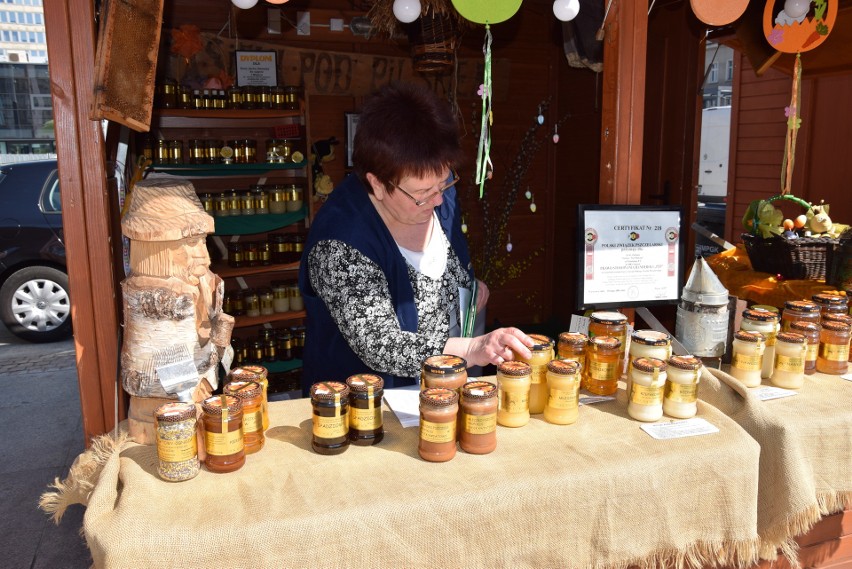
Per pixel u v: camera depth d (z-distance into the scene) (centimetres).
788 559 148
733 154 597
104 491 110
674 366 146
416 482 116
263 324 429
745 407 146
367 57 440
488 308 539
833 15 215
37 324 557
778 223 248
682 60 434
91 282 158
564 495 117
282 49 418
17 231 544
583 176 499
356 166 146
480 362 147
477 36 487
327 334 163
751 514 134
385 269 153
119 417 163
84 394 161
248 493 112
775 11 238
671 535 127
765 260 252
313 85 436
